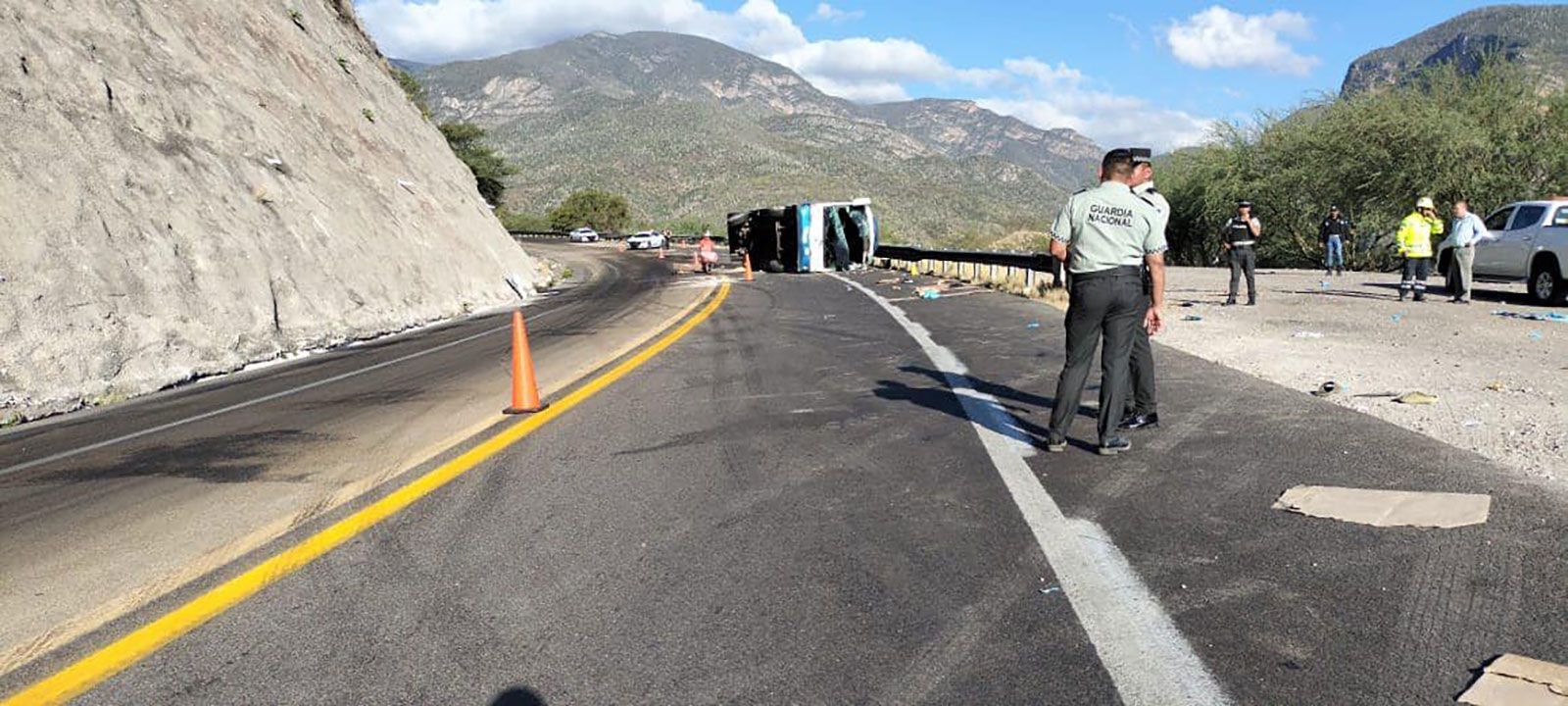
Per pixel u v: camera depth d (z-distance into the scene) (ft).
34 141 45.68
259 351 49.37
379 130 98.17
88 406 36.42
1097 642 10.94
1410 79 107.96
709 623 12.03
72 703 10.61
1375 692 9.56
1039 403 25.34
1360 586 12.14
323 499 18.94
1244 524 14.75
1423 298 53.98
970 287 74.95
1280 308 49.96
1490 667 9.82
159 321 44.73
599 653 11.30
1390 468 17.40
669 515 16.78
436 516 17.28
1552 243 49.83
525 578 13.92
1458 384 25.96
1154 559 13.46
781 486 18.33
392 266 73.26
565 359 40.73
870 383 29.89
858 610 12.22
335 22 115.75
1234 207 117.29
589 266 171.12
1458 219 51.57
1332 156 105.19
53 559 16.08
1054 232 19.34
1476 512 14.56
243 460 23.34
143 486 21.17
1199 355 32.96
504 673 10.87
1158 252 19.24
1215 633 11.04
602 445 22.72
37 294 39.58
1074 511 15.83
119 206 47.57
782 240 124.98
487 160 322.75
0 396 34.73
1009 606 12.09
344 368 43.29
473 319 71.92
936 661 10.71
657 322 57.41
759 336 45.60
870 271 116.16
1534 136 94.38
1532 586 11.85
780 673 10.59
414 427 26.53
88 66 54.49
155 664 11.52
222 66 72.28
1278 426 21.21
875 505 16.79
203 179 56.59
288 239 60.59
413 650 11.58
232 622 12.72
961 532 15.05
